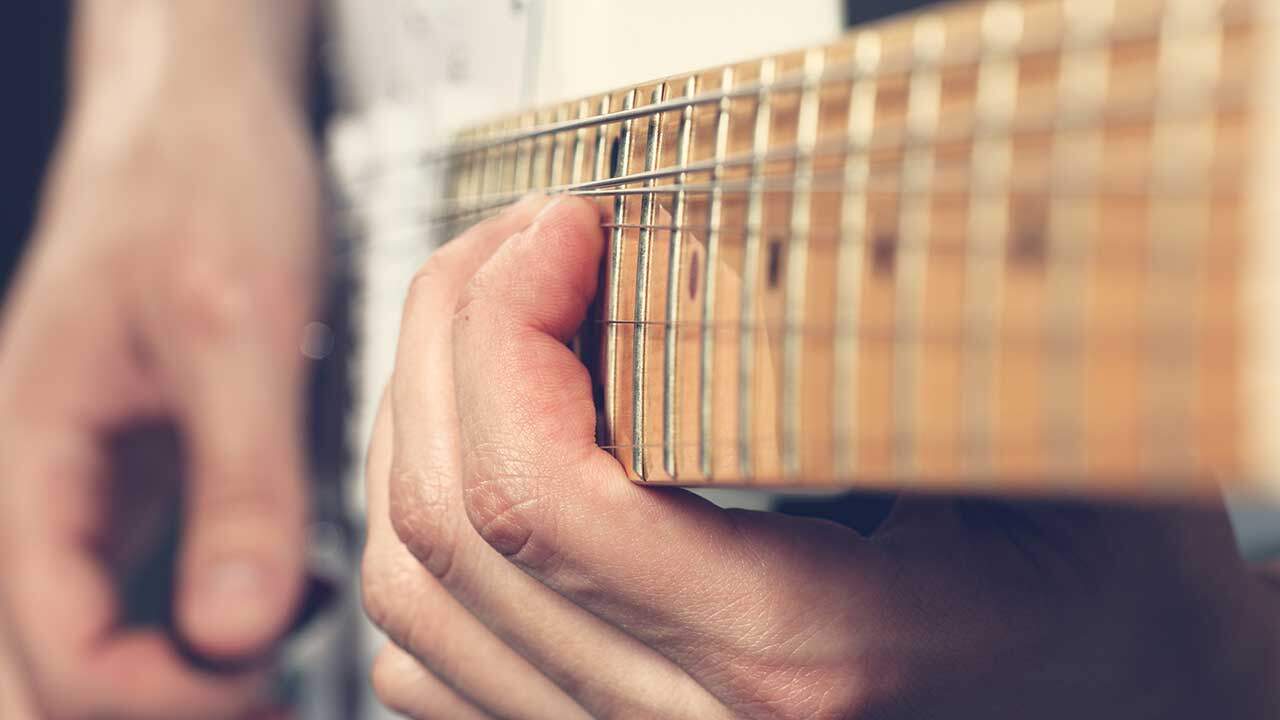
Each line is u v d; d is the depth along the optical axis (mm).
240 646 465
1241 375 193
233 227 500
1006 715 279
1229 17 193
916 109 214
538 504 261
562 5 372
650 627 268
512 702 302
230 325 486
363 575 310
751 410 233
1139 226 198
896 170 216
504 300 264
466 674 302
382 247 477
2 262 788
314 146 563
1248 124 193
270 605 468
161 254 493
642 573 262
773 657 266
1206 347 195
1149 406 198
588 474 260
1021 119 205
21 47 811
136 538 550
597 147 269
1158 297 197
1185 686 290
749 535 264
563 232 262
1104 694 284
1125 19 198
